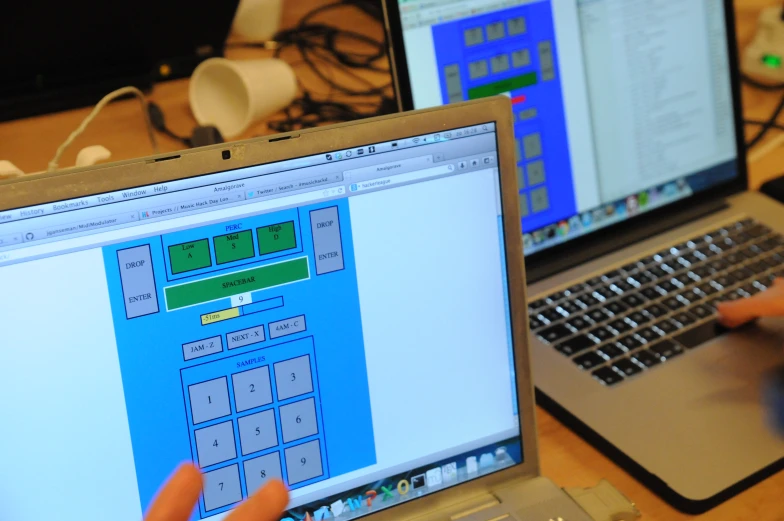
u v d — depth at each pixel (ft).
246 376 1.62
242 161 1.57
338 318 1.68
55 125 3.37
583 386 2.22
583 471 2.02
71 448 1.49
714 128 3.11
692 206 3.08
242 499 1.63
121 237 1.50
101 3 3.25
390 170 1.69
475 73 2.57
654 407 2.14
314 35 4.14
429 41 2.48
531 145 2.69
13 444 1.45
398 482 1.76
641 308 2.54
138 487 1.55
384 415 1.74
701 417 2.09
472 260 1.78
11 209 1.42
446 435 1.80
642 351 2.35
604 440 2.05
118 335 1.51
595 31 2.79
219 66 3.25
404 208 1.71
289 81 3.38
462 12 2.52
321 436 1.69
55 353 1.47
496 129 1.77
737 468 1.93
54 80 3.44
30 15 3.14
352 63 3.89
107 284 1.50
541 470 2.02
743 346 2.36
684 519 1.86
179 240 1.54
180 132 3.30
